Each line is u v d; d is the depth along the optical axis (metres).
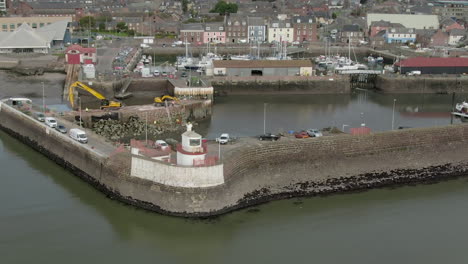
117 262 56.44
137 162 66.88
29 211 66.50
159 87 142.50
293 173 73.69
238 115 118.50
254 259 57.53
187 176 63.84
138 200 66.75
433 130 82.75
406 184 77.25
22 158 85.44
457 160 82.50
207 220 64.00
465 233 63.53
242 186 68.44
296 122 111.75
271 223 64.44
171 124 107.06
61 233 61.75
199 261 57.00
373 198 72.31
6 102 105.06
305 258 57.69
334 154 76.56
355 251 59.28
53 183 75.12
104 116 104.19
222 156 69.44
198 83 134.00
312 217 66.25
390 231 63.66
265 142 77.62
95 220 64.75
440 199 72.25
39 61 168.75
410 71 156.25
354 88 157.38
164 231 62.28
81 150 77.06
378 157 78.62
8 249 58.22
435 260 57.81
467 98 143.62
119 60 172.00
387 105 132.88
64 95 131.25
